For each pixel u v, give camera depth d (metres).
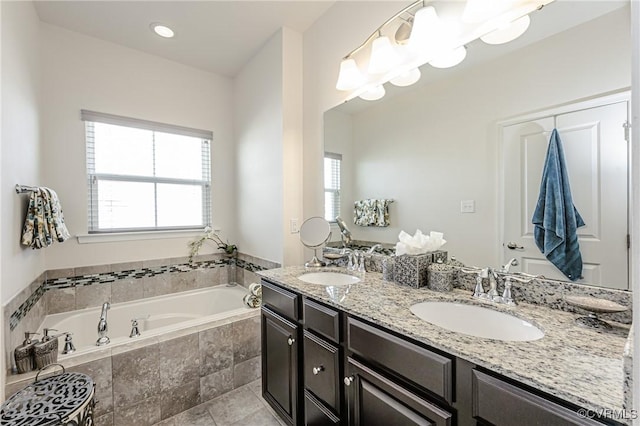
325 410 1.27
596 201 0.97
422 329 0.91
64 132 2.26
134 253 2.59
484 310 1.11
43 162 2.14
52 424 0.95
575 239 1.02
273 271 1.86
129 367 1.61
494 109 1.25
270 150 2.49
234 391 1.99
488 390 0.71
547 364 0.69
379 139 1.77
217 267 3.06
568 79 1.03
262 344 1.79
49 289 2.19
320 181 2.23
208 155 3.05
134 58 2.58
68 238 2.10
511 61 1.19
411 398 0.89
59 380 1.19
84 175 2.35
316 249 2.16
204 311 2.84
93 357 1.52
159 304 2.62
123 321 2.43
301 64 2.40
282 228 2.35
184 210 2.91
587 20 0.99
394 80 1.67
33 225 1.67
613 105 0.93
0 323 1.28
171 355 1.75
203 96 2.99
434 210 1.49
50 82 2.19
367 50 1.81
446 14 1.41
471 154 1.33
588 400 0.55
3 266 1.33
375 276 1.65
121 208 2.56
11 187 1.47
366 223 1.86
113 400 1.56
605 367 0.67
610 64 0.94
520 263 1.17
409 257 1.38
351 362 1.13
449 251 1.43
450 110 1.41
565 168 1.04
